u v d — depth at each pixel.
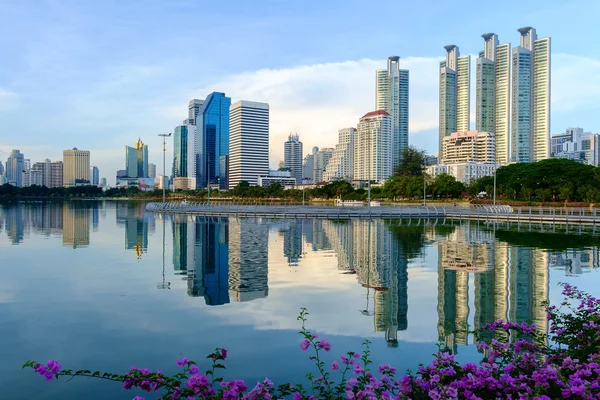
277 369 10.95
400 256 30.05
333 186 140.12
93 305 16.91
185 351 12.14
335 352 12.12
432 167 176.62
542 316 15.66
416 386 6.27
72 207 120.50
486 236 43.78
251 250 33.03
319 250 33.09
